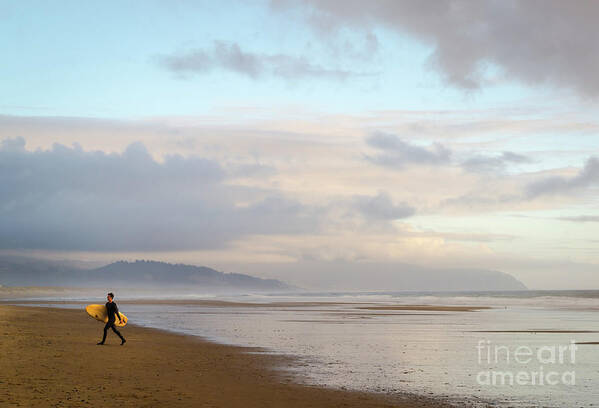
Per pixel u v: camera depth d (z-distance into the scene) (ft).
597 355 68.64
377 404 39.50
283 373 52.95
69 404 36.19
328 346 77.66
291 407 37.91
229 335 94.63
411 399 41.45
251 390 43.78
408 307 228.02
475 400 41.27
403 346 78.18
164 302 304.30
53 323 115.14
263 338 89.51
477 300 338.34
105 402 37.24
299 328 112.27
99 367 53.42
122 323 78.13
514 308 211.82
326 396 42.04
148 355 64.28
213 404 38.04
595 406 39.45
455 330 106.42
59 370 50.55
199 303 287.28
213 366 56.80
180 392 41.91
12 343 72.13
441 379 50.42
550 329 108.68
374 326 117.39
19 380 44.57
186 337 89.81
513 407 39.01
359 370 55.31
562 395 43.42
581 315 160.25
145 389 42.57
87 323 119.03
